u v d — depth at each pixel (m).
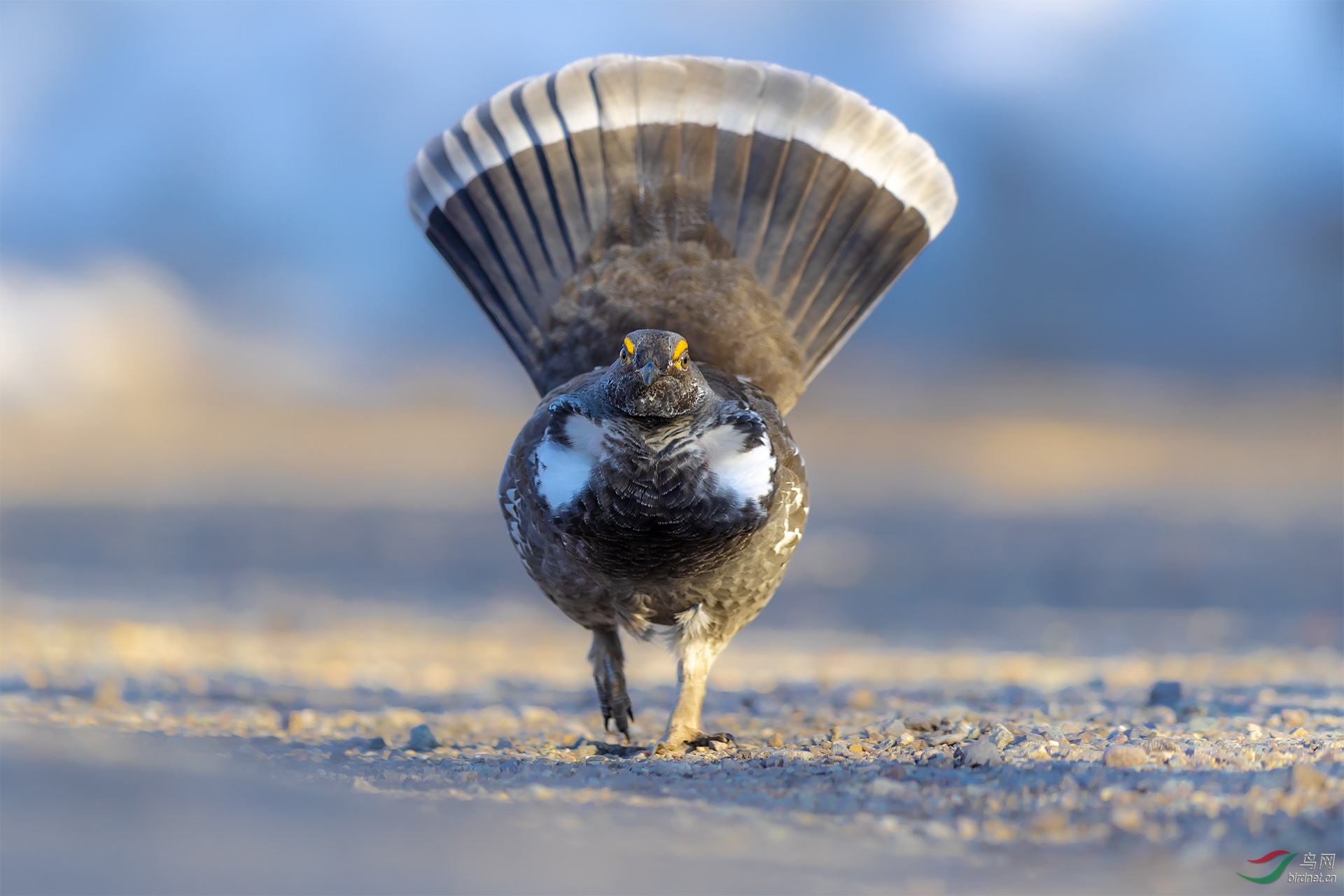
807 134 12.63
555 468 9.70
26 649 17.28
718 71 12.59
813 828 7.00
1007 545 32.28
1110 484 44.88
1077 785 7.85
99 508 39.88
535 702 14.11
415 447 57.66
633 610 10.52
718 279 12.02
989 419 61.94
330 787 7.72
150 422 62.69
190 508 40.31
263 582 27.73
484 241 12.51
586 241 12.19
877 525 36.12
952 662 17.98
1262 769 8.24
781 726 11.75
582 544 9.85
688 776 8.70
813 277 12.50
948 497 42.16
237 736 10.42
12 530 35.22
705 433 9.59
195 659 17.45
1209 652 18.66
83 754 7.66
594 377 10.79
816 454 53.41
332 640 20.53
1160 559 30.09
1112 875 6.14
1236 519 36.59
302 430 61.97
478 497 43.59
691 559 9.90
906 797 7.75
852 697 13.20
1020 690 13.87
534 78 12.70
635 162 12.30
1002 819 7.18
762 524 9.90
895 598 25.67
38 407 63.81
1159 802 7.34
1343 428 59.03
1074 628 21.88
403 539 34.56
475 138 12.67
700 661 10.73
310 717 11.66
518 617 23.89
